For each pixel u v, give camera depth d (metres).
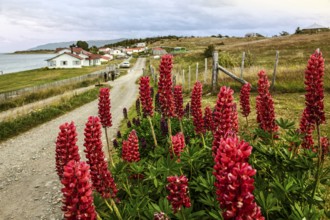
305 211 3.09
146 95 6.43
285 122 4.50
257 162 4.29
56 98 27.91
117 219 3.62
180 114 6.76
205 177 4.27
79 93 30.33
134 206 3.65
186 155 4.29
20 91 31.83
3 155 12.58
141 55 160.75
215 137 3.38
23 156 12.21
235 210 1.90
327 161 5.84
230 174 1.86
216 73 17.08
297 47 62.03
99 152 3.61
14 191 8.83
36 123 18.33
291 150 4.46
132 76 55.94
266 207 3.06
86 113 21.08
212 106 13.52
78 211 2.32
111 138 12.70
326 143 4.35
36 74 74.06
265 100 4.52
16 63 165.88
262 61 39.31
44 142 14.11
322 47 55.66
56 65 91.31
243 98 6.23
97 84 41.81
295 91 14.29
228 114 3.29
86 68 88.69
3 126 16.19
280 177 3.92
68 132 3.48
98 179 3.60
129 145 5.23
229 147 1.97
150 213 3.57
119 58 160.88
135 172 4.87
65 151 3.48
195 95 5.99
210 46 63.59
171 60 5.72
